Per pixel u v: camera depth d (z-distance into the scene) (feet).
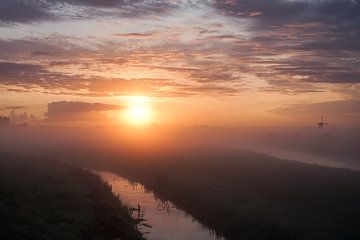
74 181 244.42
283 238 145.59
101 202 191.83
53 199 177.88
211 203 200.44
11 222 127.03
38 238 122.72
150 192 253.65
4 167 273.33
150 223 178.60
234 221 171.12
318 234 142.00
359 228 149.38
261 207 186.60
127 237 149.07
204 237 161.27
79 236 140.26
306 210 181.47
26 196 169.89
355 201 200.03
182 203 219.41
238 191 230.89
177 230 169.58
